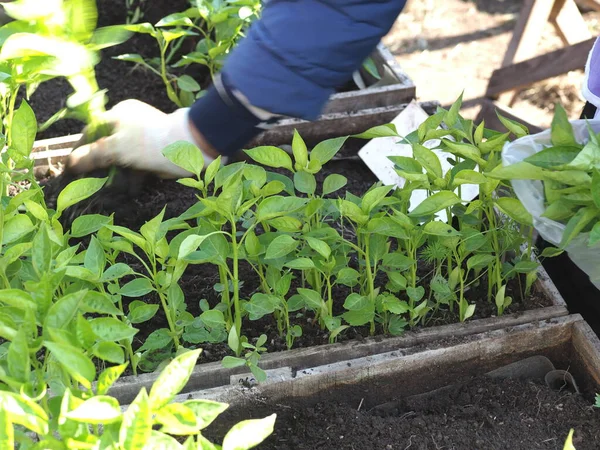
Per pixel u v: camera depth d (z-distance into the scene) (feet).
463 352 5.35
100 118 5.28
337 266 5.30
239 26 7.93
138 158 5.04
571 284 6.59
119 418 2.97
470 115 10.78
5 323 3.37
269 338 5.50
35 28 4.56
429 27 12.79
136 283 4.92
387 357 5.24
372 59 8.61
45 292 3.48
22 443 3.22
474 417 5.16
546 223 4.73
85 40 4.68
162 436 3.06
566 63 9.28
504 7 13.26
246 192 5.13
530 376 5.57
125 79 9.29
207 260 4.92
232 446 3.07
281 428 5.18
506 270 5.60
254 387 5.05
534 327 5.42
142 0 9.84
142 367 5.22
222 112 4.65
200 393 4.99
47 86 8.97
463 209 5.48
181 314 5.12
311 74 4.41
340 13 4.27
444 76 11.60
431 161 5.08
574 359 5.52
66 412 2.85
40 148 7.21
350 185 7.45
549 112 10.61
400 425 5.09
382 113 7.73
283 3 4.36
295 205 4.73
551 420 5.12
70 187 4.72
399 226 5.08
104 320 3.51
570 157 4.39
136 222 6.73
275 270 5.36
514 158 4.80
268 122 4.73
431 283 5.37
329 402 5.25
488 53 12.12
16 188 6.79
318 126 7.65
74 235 4.96
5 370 3.68
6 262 4.50
